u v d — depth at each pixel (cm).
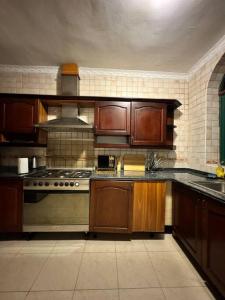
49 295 149
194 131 287
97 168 285
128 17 181
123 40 218
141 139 268
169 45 227
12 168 284
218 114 256
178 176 247
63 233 254
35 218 231
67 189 230
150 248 220
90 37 213
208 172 250
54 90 294
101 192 233
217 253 144
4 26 197
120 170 286
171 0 161
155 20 184
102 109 267
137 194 236
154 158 300
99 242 232
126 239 240
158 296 150
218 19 182
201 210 169
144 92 302
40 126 253
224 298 139
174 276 173
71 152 295
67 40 220
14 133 265
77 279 167
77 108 278
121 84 300
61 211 233
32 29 201
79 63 277
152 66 282
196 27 194
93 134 293
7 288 156
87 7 169
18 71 291
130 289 157
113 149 297
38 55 255
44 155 294
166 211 246
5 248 217
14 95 257
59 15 180
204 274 169
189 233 194
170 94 304
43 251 212
